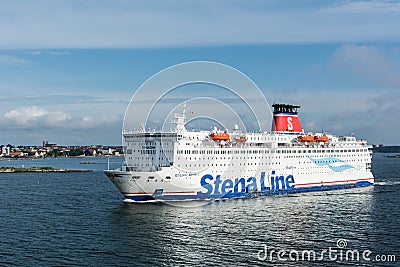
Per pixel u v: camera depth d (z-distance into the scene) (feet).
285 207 258.16
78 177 572.92
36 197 338.54
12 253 170.40
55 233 201.98
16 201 315.78
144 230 202.28
